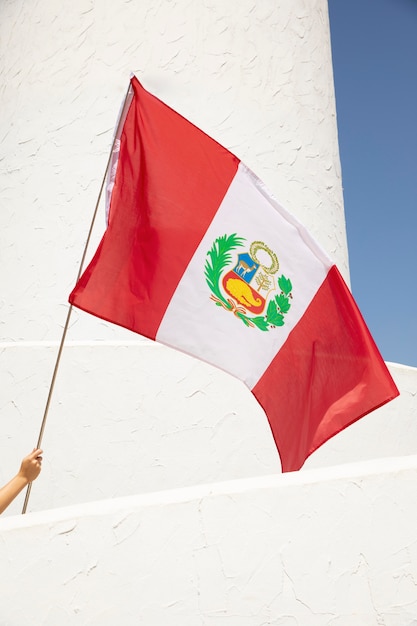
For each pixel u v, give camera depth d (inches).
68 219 235.5
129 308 122.9
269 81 257.1
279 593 104.3
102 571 99.7
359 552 108.7
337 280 129.2
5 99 267.0
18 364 177.5
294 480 110.7
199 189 128.8
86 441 173.0
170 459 177.3
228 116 246.1
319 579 106.2
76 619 97.3
